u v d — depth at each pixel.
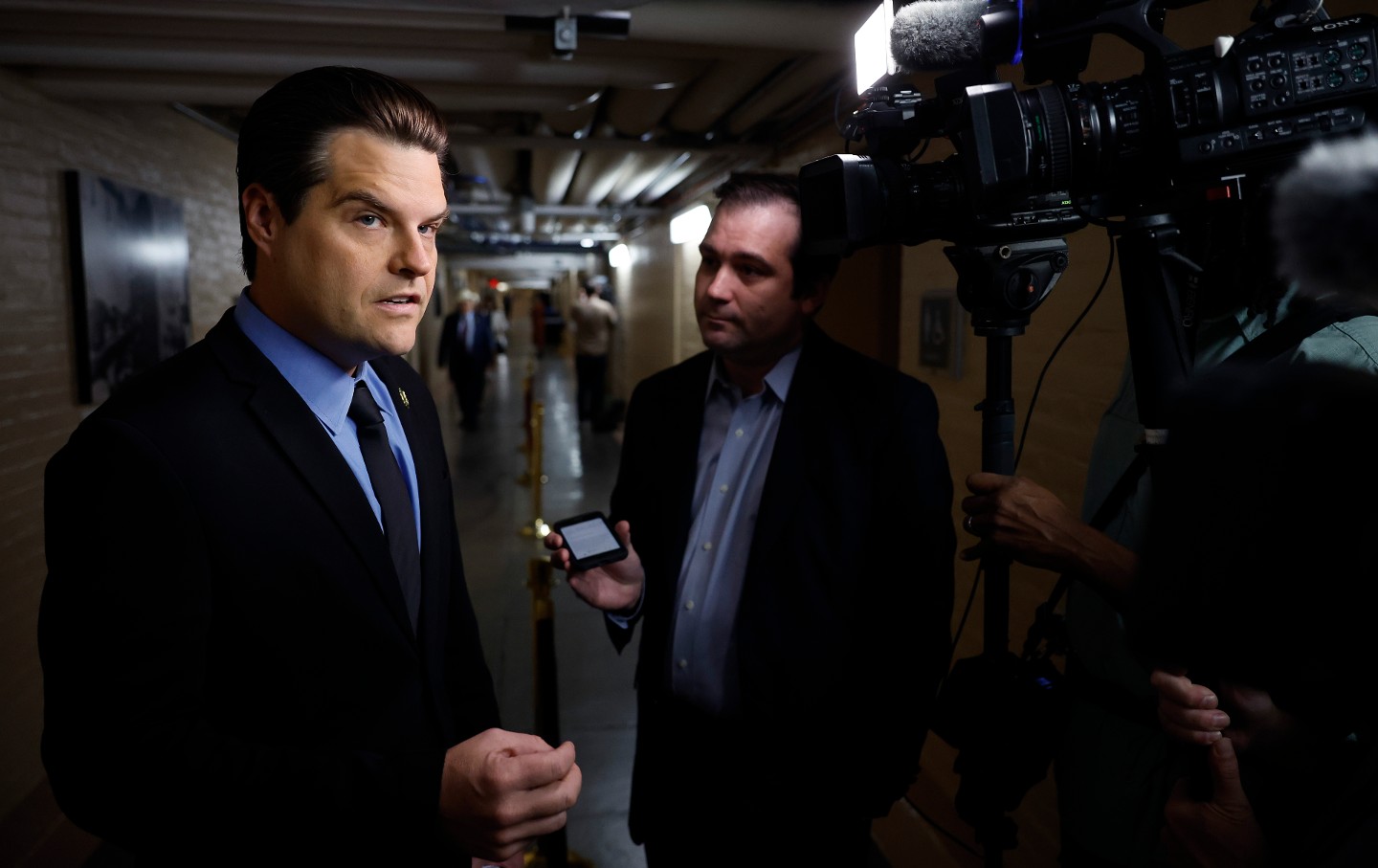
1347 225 0.53
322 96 0.83
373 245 0.86
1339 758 0.66
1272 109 0.92
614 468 7.95
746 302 1.40
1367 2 1.24
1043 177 1.04
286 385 0.92
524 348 33.09
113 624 0.76
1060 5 1.02
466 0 2.20
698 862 1.53
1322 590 0.51
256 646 0.86
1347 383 0.50
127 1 2.18
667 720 1.58
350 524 0.92
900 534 1.40
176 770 0.75
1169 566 0.59
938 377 2.60
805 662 1.40
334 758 0.81
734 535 1.51
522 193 7.86
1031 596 2.08
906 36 1.14
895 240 1.19
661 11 2.34
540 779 0.77
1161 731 1.06
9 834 2.46
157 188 3.75
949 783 2.39
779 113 4.21
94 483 0.77
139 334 3.43
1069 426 1.90
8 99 2.65
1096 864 1.15
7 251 2.63
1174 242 0.98
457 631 1.23
